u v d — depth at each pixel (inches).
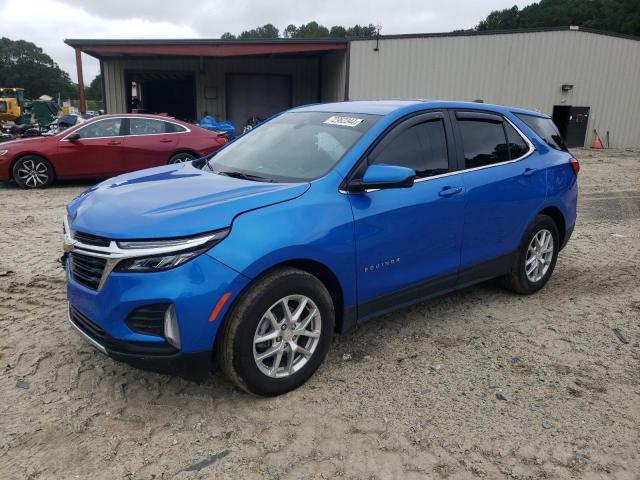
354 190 132.4
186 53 749.9
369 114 151.7
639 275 224.1
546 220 191.9
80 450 106.8
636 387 135.8
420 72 821.9
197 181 137.9
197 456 106.0
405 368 141.9
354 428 116.0
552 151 197.6
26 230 272.2
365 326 167.6
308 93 970.7
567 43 876.0
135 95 1000.2
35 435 110.8
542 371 142.6
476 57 839.1
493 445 111.7
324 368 140.6
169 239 108.0
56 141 409.1
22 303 175.5
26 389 127.0
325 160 139.6
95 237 113.3
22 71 5211.6
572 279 217.5
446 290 162.4
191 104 965.8
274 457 106.3
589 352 154.0
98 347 116.0
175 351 110.3
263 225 116.6
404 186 128.0
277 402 124.6
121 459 104.6
